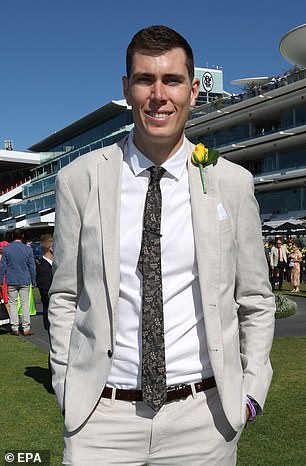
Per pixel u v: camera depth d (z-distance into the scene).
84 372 2.10
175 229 2.10
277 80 48.25
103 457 2.08
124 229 2.12
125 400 2.08
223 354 2.07
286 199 44.53
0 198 83.50
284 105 46.50
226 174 2.18
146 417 2.07
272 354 8.59
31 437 5.01
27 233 66.88
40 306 17.50
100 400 2.10
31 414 5.71
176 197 2.14
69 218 2.20
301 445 4.66
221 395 2.05
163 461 2.10
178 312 2.08
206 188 2.14
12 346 9.95
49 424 5.38
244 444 4.70
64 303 2.25
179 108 2.11
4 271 11.13
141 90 2.09
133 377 2.07
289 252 23.16
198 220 2.10
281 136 46.03
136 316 2.08
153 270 2.06
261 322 2.25
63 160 75.44
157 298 2.05
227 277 2.12
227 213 2.16
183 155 2.18
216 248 2.10
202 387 2.09
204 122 54.53
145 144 2.14
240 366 2.14
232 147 50.59
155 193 2.12
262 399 2.13
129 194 2.15
